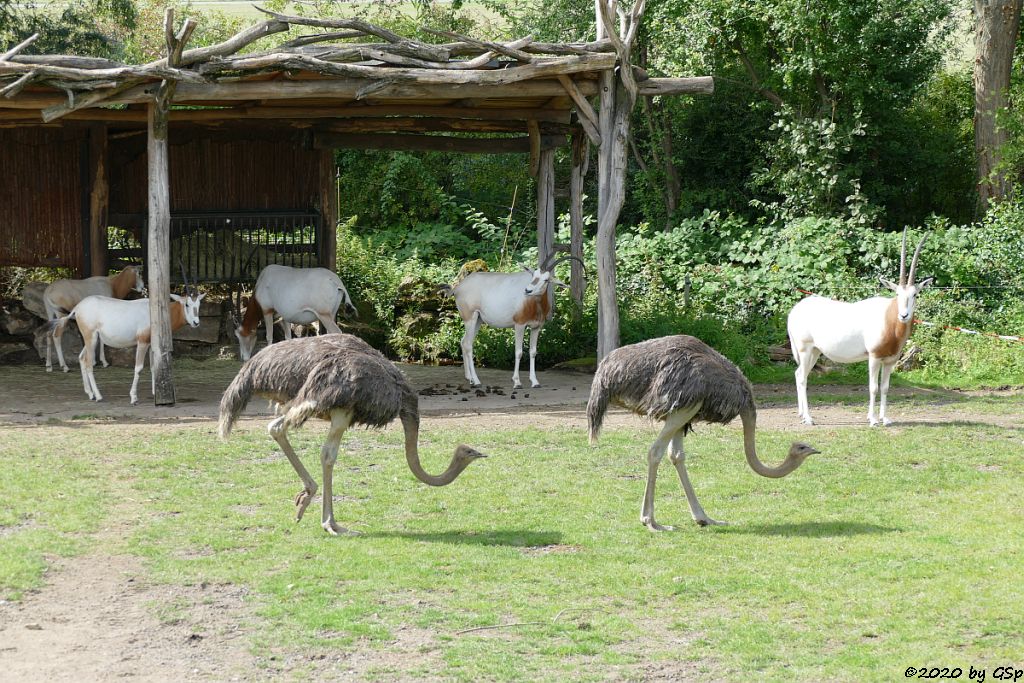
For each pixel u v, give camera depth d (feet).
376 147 61.72
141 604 22.11
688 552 25.35
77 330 59.72
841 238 71.41
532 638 20.27
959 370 55.31
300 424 24.68
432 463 34.01
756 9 77.97
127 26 95.81
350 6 115.75
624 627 20.77
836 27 77.77
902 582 23.07
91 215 60.80
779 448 36.70
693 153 93.61
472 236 98.37
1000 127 79.41
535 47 45.47
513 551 25.41
